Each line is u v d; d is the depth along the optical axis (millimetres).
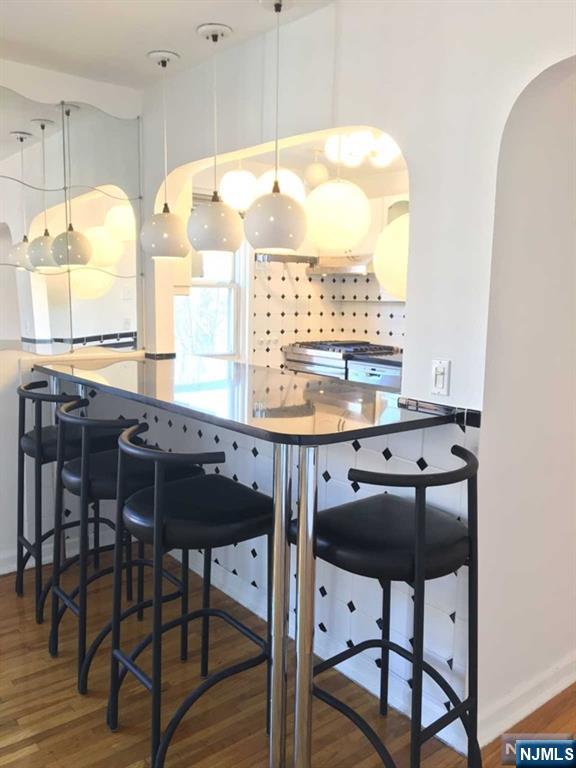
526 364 1911
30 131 2797
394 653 2066
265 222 2090
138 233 3189
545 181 1836
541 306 1925
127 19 2223
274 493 1698
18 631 2461
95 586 2846
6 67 2676
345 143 2615
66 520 3104
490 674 1952
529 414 1954
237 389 2338
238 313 4715
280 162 4266
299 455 1638
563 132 1853
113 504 3256
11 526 2963
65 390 3002
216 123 2596
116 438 2709
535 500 2029
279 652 1716
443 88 1764
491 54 1646
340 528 1684
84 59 2631
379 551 1558
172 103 2854
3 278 2828
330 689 2160
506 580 1962
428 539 1606
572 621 2250
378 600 2115
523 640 2059
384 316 4871
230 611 2648
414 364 1938
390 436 2025
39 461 2492
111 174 3057
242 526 1715
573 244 2002
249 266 4633
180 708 1754
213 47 2461
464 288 1788
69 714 1984
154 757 1727
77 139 2924
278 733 1720
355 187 2488
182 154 2820
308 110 2172
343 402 2078
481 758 1790
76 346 3078
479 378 1783
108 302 3154
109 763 1782
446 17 1733
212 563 2891
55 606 2289
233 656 2322
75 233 2996
